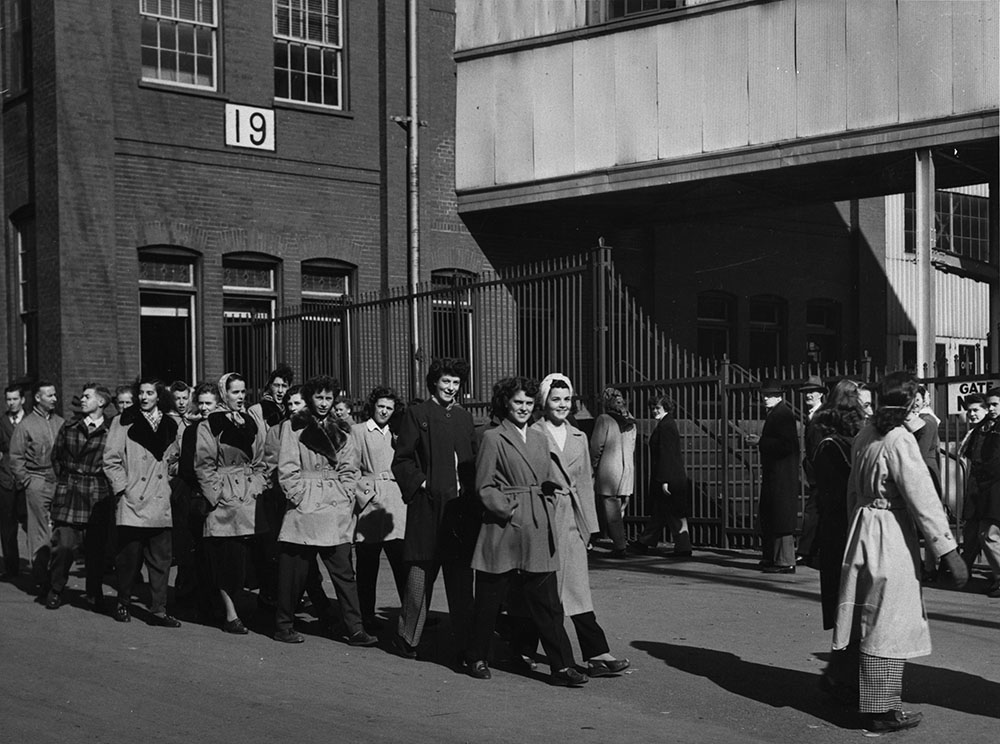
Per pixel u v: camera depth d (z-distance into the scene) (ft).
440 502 28.53
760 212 81.25
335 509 30.22
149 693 24.71
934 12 53.62
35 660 28.09
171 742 20.94
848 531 22.91
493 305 51.65
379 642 30.71
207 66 64.80
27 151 62.39
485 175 69.62
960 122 53.01
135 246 61.62
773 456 41.73
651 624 32.40
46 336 60.34
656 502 47.01
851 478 22.98
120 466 32.96
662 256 76.79
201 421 32.58
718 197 70.23
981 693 24.62
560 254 74.69
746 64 59.16
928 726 22.33
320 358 61.16
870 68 55.42
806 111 57.31
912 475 21.63
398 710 23.53
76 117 59.77
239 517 31.91
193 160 63.52
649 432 51.29
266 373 63.57
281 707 23.59
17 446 40.24
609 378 48.85
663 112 61.98
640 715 23.29
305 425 30.42
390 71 69.51
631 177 63.10
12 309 63.77
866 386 38.73
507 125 68.54
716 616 33.53
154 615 33.12
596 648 26.40
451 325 53.78
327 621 32.37
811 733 22.03
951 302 90.33
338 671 27.22
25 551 51.80
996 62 52.13
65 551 35.76
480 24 69.77
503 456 25.93
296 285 66.74
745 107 59.16
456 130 70.79
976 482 36.63
